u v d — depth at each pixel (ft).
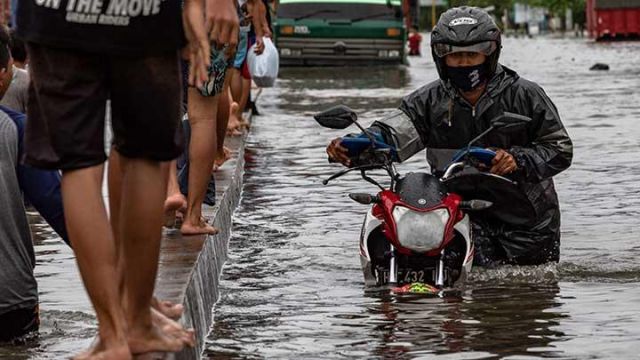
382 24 220.64
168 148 30.09
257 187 73.72
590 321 40.81
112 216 31.99
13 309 38.01
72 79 29.01
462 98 50.65
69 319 40.81
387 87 165.17
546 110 50.08
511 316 41.75
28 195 37.81
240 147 80.53
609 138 94.53
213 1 35.68
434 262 47.06
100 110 29.45
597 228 59.06
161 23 29.43
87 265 29.27
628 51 299.58
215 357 37.29
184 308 36.81
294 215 64.03
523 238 50.26
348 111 48.78
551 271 49.90
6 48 40.34
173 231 49.14
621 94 144.05
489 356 36.50
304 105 135.23
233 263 52.70
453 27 49.42
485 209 50.24
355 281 48.52
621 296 44.78
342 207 66.03
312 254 54.08
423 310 42.93
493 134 50.31
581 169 77.61
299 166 82.17
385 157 49.39
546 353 36.76
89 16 28.81
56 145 29.07
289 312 43.16
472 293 45.83
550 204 50.60
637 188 70.44
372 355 36.88
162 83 29.68
